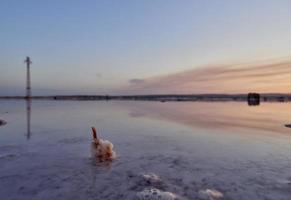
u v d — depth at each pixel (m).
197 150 10.70
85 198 5.96
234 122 20.66
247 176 7.42
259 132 15.39
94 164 8.66
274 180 7.08
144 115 28.00
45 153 10.18
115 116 26.86
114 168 8.22
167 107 46.59
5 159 9.26
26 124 19.55
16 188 6.56
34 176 7.46
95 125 19.02
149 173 7.66
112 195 6.10
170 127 17.84
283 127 17.56
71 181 7.05
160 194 6.06
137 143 12.18
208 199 5.85
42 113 31.05
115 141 12.70
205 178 7.25
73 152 10.38
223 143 12.12
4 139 13.17
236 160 9.12
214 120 22.34
